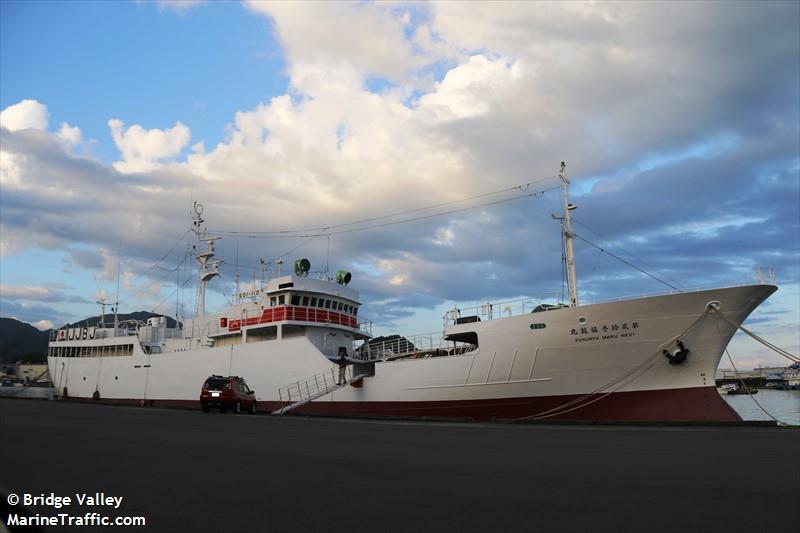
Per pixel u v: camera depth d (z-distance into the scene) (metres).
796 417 43.59
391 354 34.81
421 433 19.31
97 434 18.06
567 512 7.60
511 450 14.30
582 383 27.39
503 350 28.61
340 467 11.36
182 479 10.05
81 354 52.88
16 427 20.48
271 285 39.47
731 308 25.53
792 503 8.01
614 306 26.62
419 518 7.36
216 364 40.47
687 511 7.59
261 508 7.95
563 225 30.97
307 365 35.62
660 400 26.39
